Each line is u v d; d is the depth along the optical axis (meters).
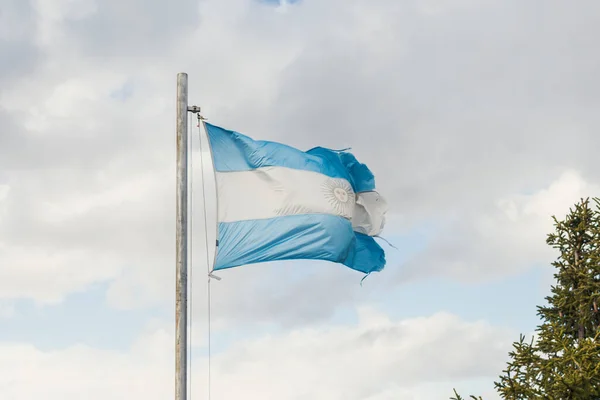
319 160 22.89
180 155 20.23
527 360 22.30
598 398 21.19
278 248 21.70
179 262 19.61
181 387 19.02
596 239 24.00
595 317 23.92
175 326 19.30
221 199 21.69
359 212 25.00
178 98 20.56
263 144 22.23
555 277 24.52
